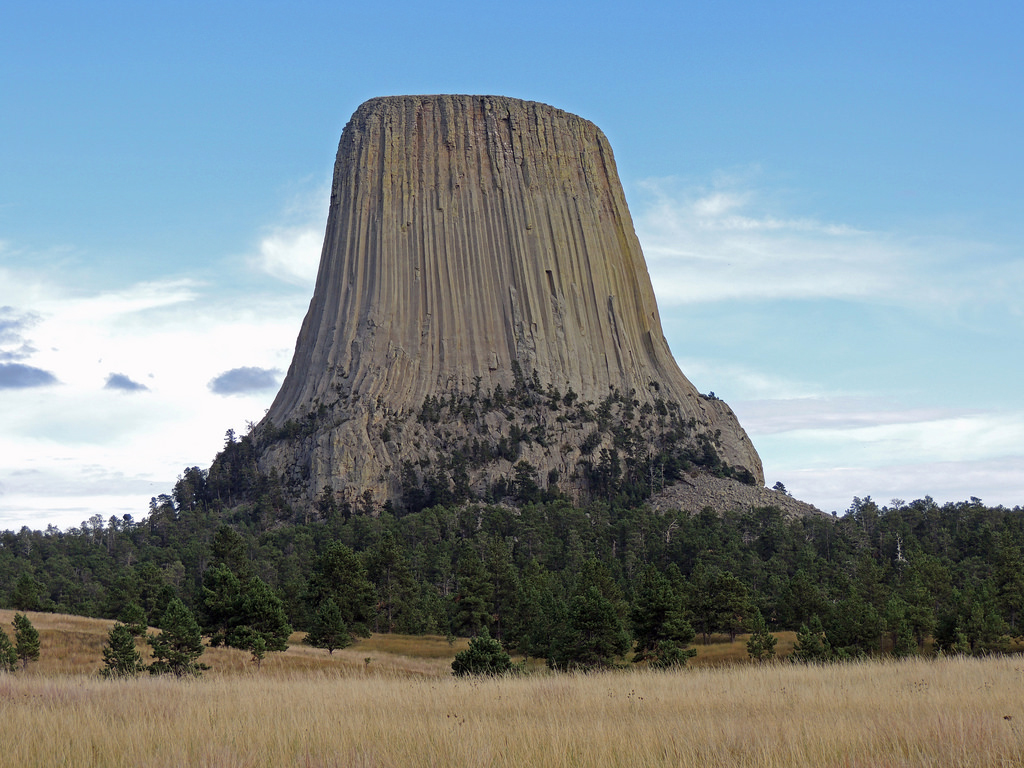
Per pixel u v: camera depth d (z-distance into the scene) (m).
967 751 21.50
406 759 21.69
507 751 22.06
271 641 84.56
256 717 26.80
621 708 30.72
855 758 21.31
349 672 53.03
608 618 75.75
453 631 112.94
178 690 34.75
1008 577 104.12
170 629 68.81
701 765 21.11
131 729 24.08
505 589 114.94
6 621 84.81
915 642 89.50
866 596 113.50
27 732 23.52
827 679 39.53
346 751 22.20
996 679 37.91
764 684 37.97
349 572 112.00
